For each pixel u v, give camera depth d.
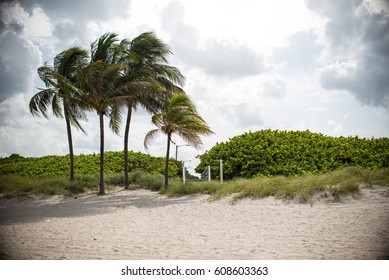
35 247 6.60
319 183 11.41
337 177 12.02
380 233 7.02
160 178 19.34
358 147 18.11
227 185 14.06
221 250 6.33
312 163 16.94
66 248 6.53
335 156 17.23
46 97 17.83
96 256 5.97
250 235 7.57
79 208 13.04
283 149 18.42
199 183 15.66
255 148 18.92
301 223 8.47
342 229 7.57
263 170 17.69
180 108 15.49
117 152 28.89
